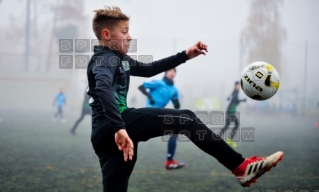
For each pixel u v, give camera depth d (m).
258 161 2.47
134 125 2.49
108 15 2.63
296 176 5.41
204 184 4.96
